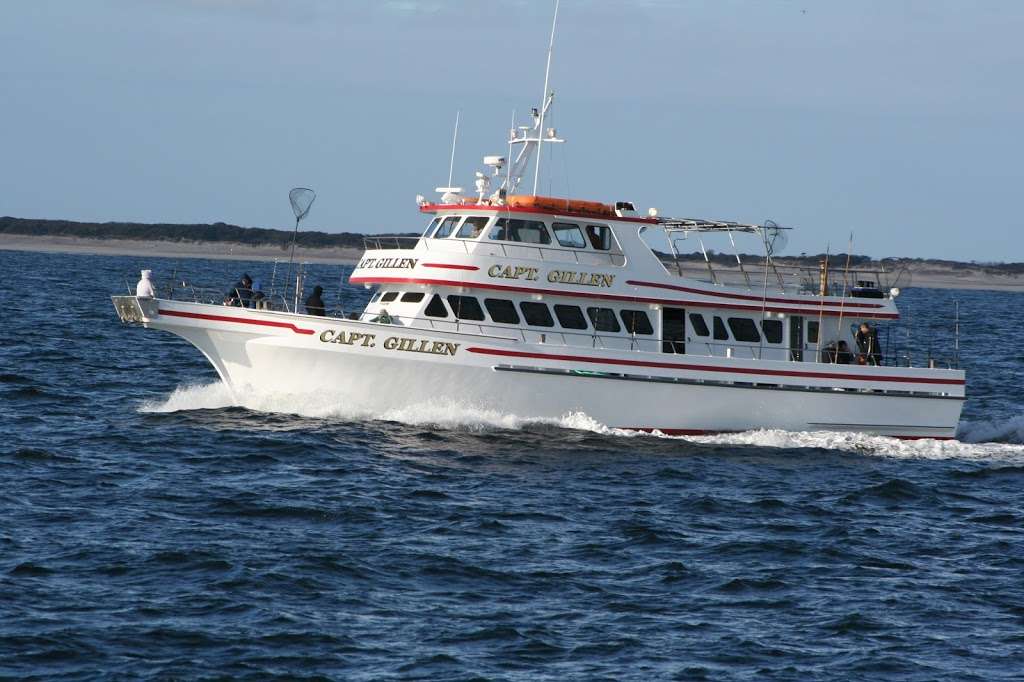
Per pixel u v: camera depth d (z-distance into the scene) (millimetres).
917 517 95562
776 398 120875
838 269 128250
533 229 115312
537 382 114375
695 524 89812
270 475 97500
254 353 112000
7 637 63312
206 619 67000
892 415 124875
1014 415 158250
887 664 64750
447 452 106562
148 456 102750
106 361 171750
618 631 67938
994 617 72438
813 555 83375
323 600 70500
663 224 121188
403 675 61250
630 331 118438
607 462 107188
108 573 73250
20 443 106875
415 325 113438
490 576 75688
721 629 68875
